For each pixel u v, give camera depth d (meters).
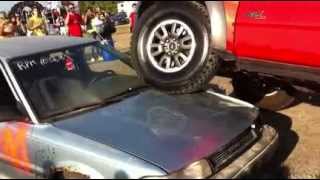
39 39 3.41
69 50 3.20
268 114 4.32
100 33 9.07
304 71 2.85
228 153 2.56
